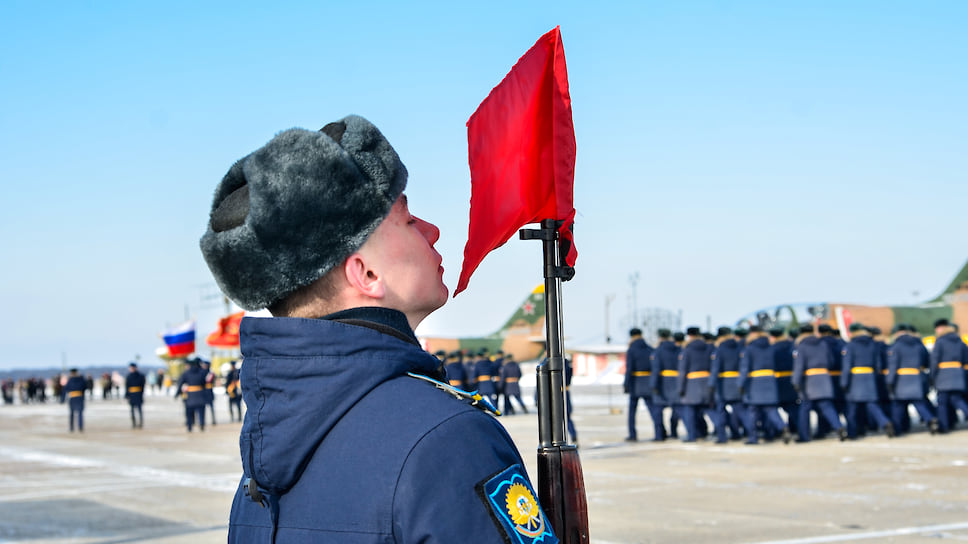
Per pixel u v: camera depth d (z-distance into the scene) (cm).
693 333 1912
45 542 976
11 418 4681
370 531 132
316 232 149
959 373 1852
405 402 140
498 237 189
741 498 1116
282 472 142
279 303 159
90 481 1551
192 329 4006
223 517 1107
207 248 155
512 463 138
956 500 1060
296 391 140
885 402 1958
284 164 149
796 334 2012
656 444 1917
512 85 190
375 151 156
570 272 178
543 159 185
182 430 3033
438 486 130
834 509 1019
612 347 5203
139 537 988
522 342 5056
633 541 872
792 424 1952
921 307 3316
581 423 2748
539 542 134
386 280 158
